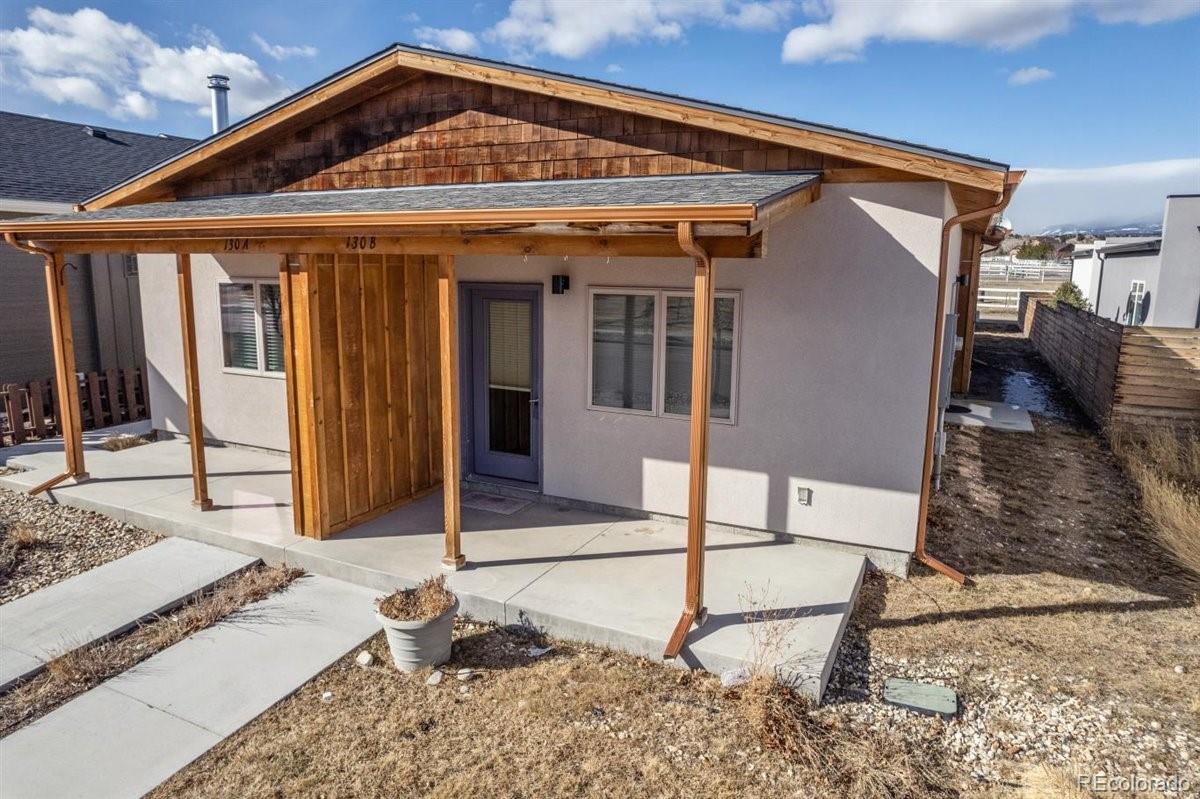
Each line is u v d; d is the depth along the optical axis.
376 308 7.17
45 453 9.57
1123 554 7.08
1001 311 30.39
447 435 5.89
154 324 10.16
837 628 5.12
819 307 6.23
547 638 5.34
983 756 4.16
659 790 3.86
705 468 5.02
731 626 5.15
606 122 6.68
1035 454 10.46
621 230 4.80
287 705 4.62
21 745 4.23
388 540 6.70
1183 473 9.12
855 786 3.88
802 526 6.60
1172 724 4.45
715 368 6.75
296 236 5.90
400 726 4.39
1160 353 10.85
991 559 6.84
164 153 16.03
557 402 7.46
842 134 5.64
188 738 4.29
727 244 4.87
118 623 5.53
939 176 5.42
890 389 6.11
